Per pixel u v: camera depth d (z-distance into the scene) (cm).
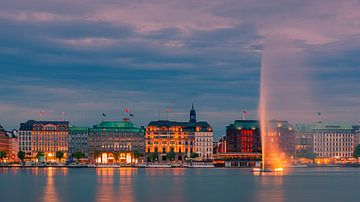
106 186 19362
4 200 14775
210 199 14962
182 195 15975
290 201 14512
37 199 14962
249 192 17000
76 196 15638
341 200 14750
